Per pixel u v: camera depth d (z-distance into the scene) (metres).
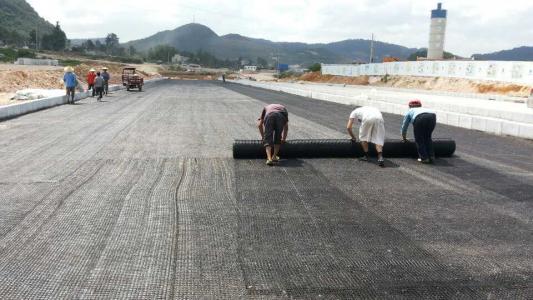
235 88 42.97
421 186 6.98
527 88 31.42
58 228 4.97
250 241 4.71
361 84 60.41
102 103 20.69
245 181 7.04
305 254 4.43
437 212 5.75
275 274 4.00
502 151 10.31
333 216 5.53
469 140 11.87
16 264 4.12
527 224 5.37
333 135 11.83
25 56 86.00
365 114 8.45
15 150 9.23
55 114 15.78
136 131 12.03
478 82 37.84
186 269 4.06
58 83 31.44
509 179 7.51
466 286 3.85
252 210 5.68
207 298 3.58
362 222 5.34
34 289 3.68
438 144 9.21
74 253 4.36
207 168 7.85
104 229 4.96
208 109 18.81
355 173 7.73
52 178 7.02
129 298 3.57
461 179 7.46
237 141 8.60
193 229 5.00
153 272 4.00
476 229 5.18
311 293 3.69
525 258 4.41
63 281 3.82
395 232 5.04
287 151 8.73
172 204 5.84
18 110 15.50
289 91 34.56
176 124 13.63
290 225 5.19
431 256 4.43
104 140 10.53
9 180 6.87
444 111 15.93
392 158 9.09
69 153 8.97
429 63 47.56
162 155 8.88
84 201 5.90
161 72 105.44
